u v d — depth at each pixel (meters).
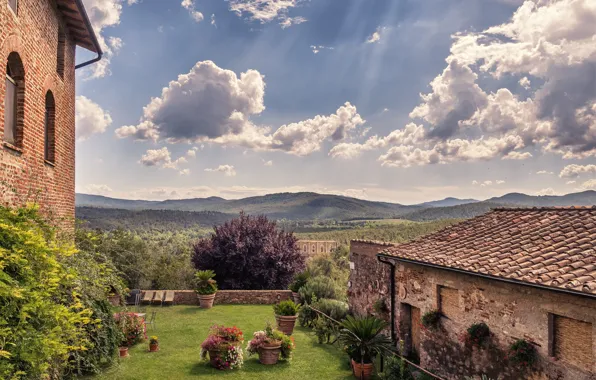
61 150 11.75
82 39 13.05
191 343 14.98
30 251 6.34
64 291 7.43
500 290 9.11
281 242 26.83
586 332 7.35
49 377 6.95
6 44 7.70
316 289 21.09
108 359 10.44
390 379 11.04
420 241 12.91
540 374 8.12
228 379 11.66
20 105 8.72
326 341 15.60
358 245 17.39
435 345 11.31
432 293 11.48
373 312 15.66
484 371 9.52
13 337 5.41
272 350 12.95
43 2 9.94
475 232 11.86
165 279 27.67
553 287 7.22
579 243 8.65
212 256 25.89
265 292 22.86
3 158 7.66
